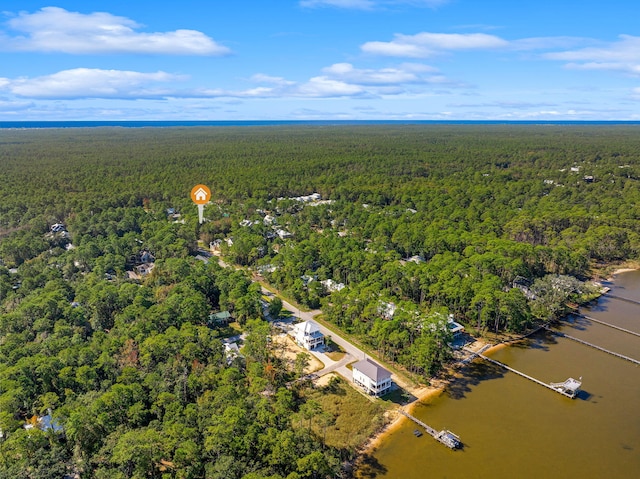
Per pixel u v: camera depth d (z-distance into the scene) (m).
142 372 84.81
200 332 99.00
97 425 70.06
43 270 137.88
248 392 82.19
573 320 122.69
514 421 82.19
